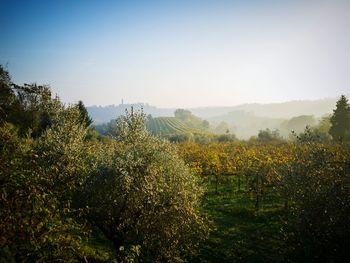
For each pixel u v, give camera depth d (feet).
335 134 359.66
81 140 73.36
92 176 61.77
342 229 56.39
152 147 64.54
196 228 65.72
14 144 34.19
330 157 71.87
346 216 56.90
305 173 68.74
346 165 66.33
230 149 235.20
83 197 59.98
